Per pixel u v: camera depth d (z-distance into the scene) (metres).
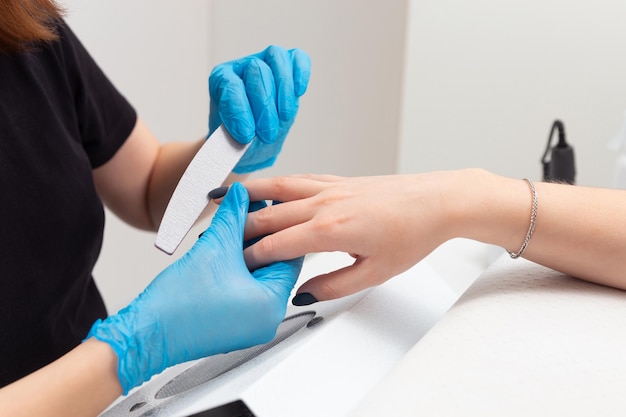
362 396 0.42
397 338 0.49
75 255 0.77
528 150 1.25
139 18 1.36
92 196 0.79
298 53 0.74
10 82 0.72
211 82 0.69
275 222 0.54
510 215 0.54
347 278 0.52
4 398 0.43
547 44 1.17
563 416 0.37
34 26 0.68
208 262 0.50
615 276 0.51
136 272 1.51
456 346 0.42
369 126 1.44
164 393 0.51
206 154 0.60
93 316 0.88
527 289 0.50
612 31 1.13
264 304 0.50
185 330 0.48
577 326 0.44
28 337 0.73
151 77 1.43
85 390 0.45
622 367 0.40
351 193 0.54
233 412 0.40
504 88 1.23
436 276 0.60
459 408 0.37
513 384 0.39
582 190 0.55
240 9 1.51
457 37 1.22
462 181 0.55
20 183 0.71
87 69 0.84
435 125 1.29
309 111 1.51
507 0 1.17
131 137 0.92
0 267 0.69
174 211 0.55
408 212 0.52
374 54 1.38
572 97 1.19
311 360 0.43
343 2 1.39
